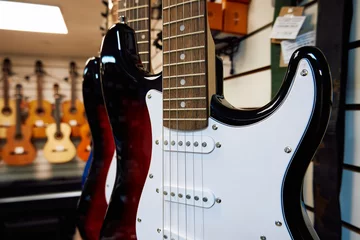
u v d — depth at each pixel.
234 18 0.96
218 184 0.46
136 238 0.56
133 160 0.57
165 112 0.53
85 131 2.62
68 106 2.65
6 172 2.47
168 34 0.53
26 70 2.63
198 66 0.49
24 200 2.08
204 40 0.49
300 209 0.40
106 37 0.60
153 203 0.54
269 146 0.41
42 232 2.02
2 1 1.45
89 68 0.77
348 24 0.59
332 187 0.60
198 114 0.49
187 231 0.49
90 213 0.74
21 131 2.44
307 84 0.38
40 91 2.61
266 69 0.89
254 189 0.43
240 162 0.44
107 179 0.74
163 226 0.53
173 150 0.52
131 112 0.57
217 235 0.46
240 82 1.04
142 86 0.56
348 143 0.62
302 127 0.39
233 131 0.45
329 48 0.61
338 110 0.60
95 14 1.64
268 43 0.87
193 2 0.50
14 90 2.57
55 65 2.72
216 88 0.52
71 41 2.20
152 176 0.55
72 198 2.20
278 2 0.78
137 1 0.74
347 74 0.61
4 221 2.02
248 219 0.43
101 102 0.75
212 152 0.47
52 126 2.54
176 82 0.51
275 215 0.41
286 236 0.40
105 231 0.59
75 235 2.11
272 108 0.41
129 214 0.57
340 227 0.59
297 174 0.40
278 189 0.41
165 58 0.53
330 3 0.60
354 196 0.60
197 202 0.48
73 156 2.57
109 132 0.74
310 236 0.40
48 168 2.63
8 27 1.85
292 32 0.73
